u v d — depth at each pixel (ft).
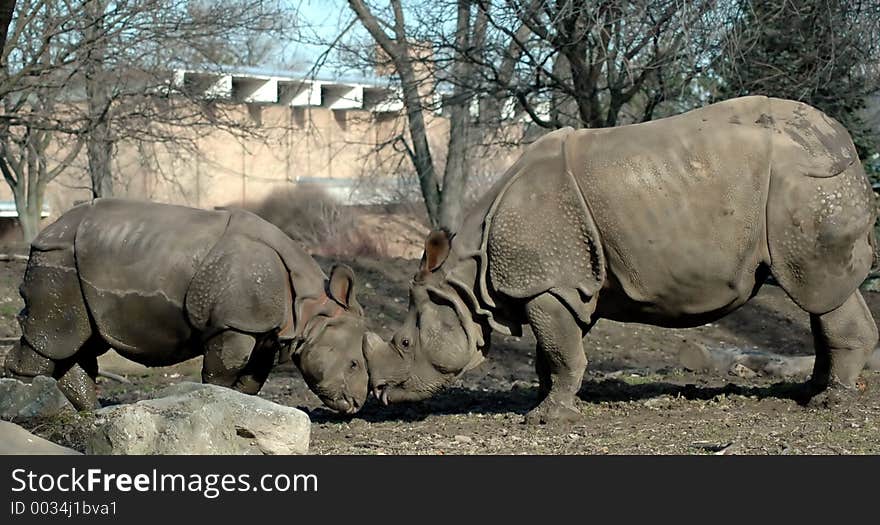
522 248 28.35
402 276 67.92
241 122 74.69
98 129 64.18
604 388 35.06
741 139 27.73
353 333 32.50
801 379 40.70
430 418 31.81
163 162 113.70
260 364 33.06
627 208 27.71
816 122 28.32
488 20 56.85
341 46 68.23
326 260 70.23
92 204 32.19
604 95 68.85
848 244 27.84
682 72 53.52
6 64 53.36
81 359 33.17
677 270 27.78
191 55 72.64
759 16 51.19
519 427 29.07
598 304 29.12
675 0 47.37
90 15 56.03
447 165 79.10
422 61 62.44
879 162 69.56
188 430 21.33
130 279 31.12
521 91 58.65
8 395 25.45
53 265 31.48
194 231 31.58
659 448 25.11
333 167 124.88
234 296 30.89
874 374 34.68
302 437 22.29
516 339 57.62
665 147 27.86
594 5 49.67
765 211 27.76
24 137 65.41
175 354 32.37
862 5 51.93
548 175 28.58
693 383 39.04
